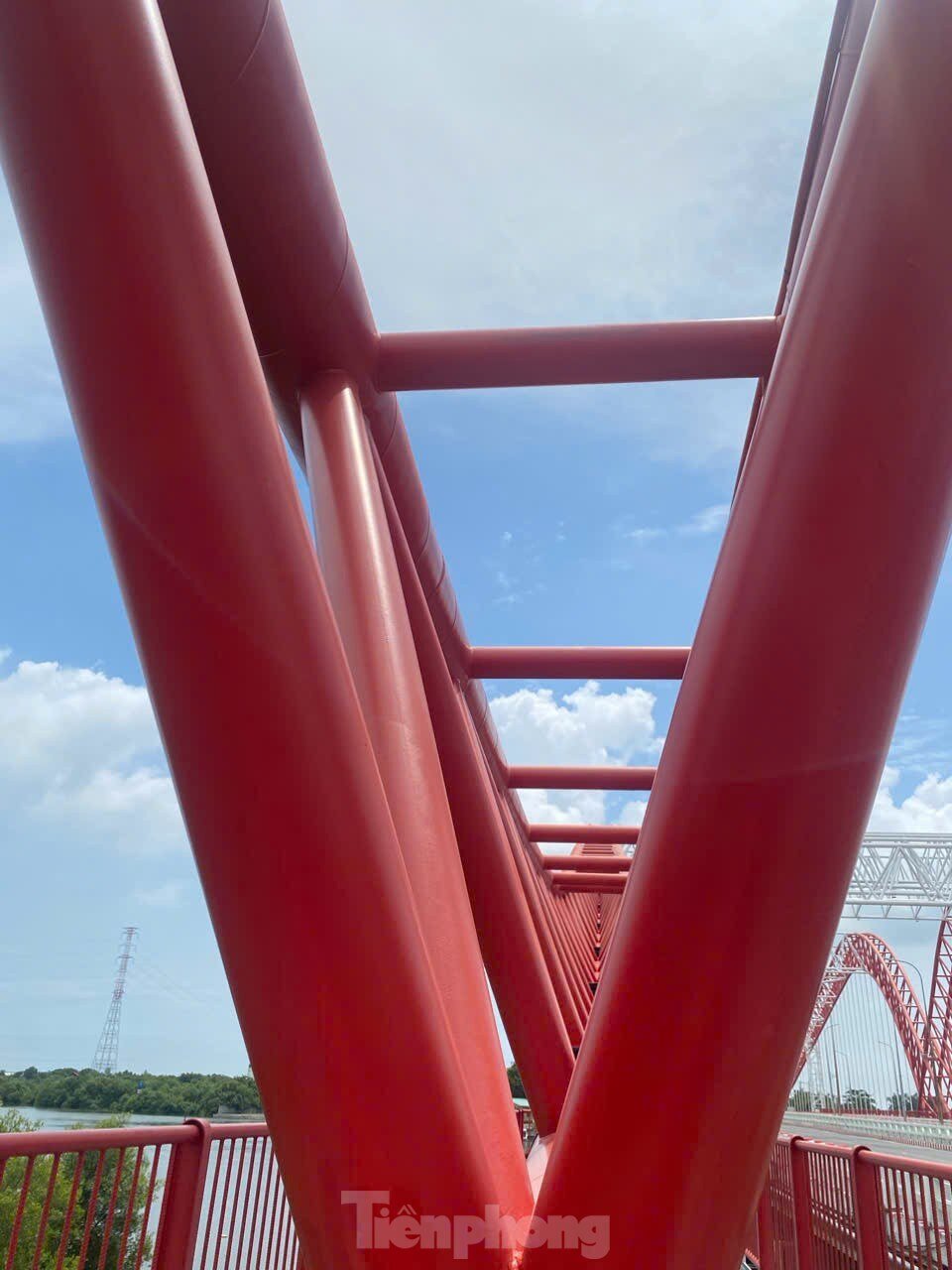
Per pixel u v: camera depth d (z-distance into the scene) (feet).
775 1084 7.64
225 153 12.05
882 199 6.74
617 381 17.97
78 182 6.30
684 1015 7.39
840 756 7.10
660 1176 7.65
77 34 6.25
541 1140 29.84
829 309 6.94
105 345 6.50
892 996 187.62
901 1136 112.37
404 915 7.67
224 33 10.75
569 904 80.64
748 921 7.23
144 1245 14.26
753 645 7.06
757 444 7.43
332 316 14.78
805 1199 25.09
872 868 188.65
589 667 33.17
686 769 7.36
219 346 6.71
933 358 6.65
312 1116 7.60
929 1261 17.29
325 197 13.35
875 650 6.97
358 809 7.34
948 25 6.62
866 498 6.79
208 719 6.99
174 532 6.72
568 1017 42.88
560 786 47.93
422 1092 7.57
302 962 7.33
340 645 7.56
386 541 13.61
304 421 14.96
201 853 7.37
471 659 33.14
